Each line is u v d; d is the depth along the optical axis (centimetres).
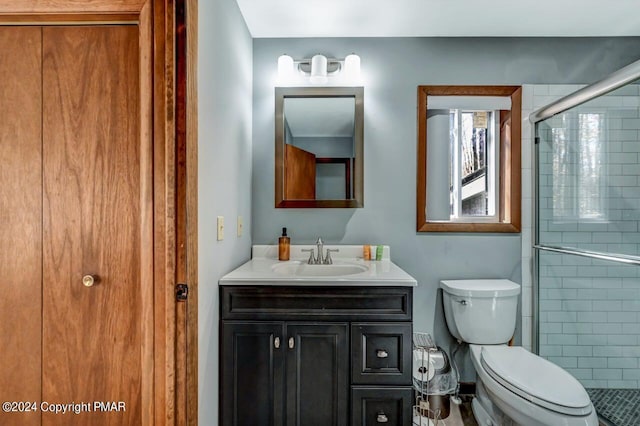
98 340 112
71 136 113
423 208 212
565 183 200
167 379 110
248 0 173
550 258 206
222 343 145
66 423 113
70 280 113
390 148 213
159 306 111
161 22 110
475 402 187
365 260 204
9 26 113
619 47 211
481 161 215
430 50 212
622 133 182
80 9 111
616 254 180
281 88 213
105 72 113
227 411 144
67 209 113
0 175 113
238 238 180
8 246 113
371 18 191
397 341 144
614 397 194
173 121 109
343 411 143
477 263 212
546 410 132
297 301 145
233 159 169
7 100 113
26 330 113
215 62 141
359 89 211
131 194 113
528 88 212
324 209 213
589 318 201
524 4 177
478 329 188
